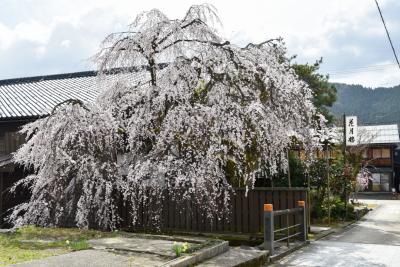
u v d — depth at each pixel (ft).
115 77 32.91
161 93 29.22
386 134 133.49
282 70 31.04
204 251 21.24
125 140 32.01
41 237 24.45
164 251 20.74
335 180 51.31
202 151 27.30
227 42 29.35
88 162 28.60
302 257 26.11
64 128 28.30
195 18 30.96
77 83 57.93
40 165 29.73
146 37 30.89
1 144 44.55
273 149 28.91
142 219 32.22
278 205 31.55
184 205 32.40
